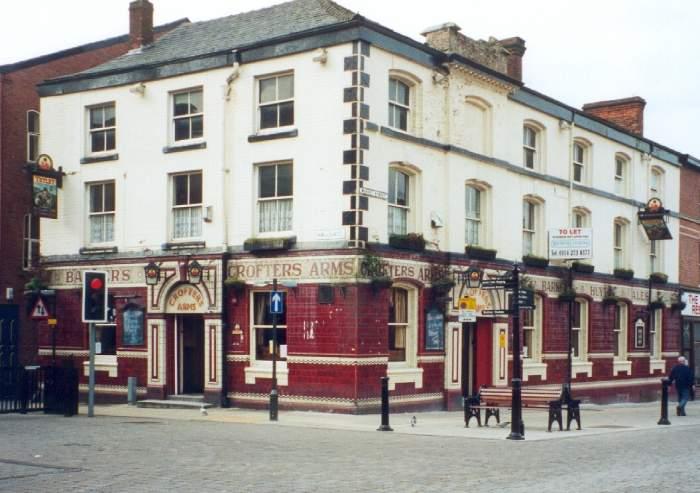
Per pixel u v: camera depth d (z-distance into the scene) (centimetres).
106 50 3269
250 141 2380
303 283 2258
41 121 2792
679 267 3881
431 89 2472
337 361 2192
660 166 3756
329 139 2239
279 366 2305
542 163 2991
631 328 3475
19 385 2167
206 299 2422
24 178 2988
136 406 2466
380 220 2264
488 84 2683
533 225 2978
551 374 2959
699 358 4025
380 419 2089
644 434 1881
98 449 1444
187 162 2495
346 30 2217
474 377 2628
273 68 2352
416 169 2409
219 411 2294
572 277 3084
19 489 1053
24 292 2850
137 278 2567
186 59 2495
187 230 2508
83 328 2675
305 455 1388
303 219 2275
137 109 2605
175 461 1302
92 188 2712
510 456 1411
